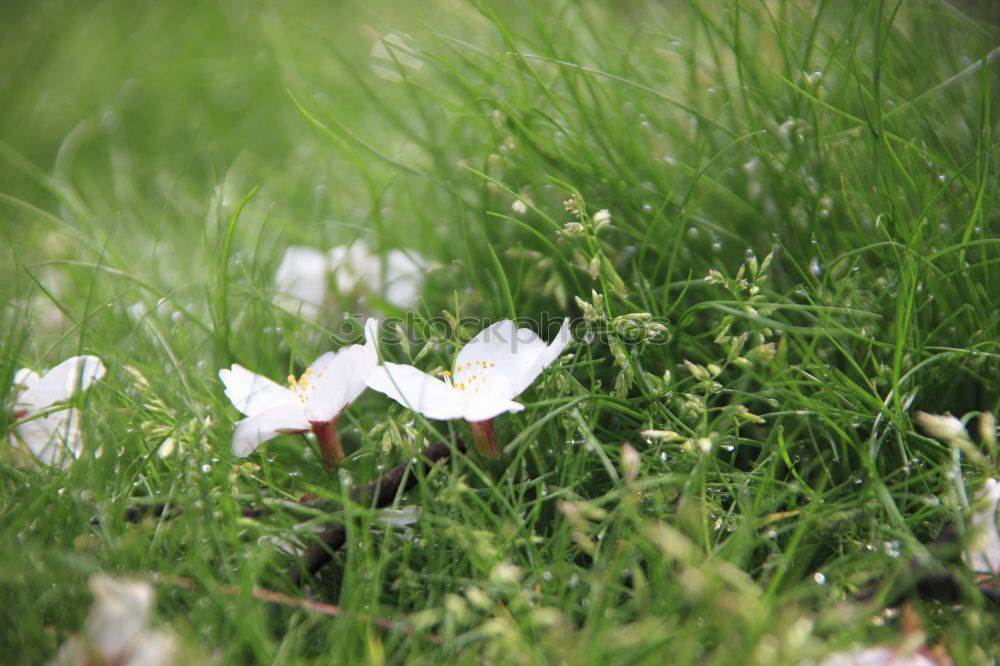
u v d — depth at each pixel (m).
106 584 0.31
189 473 0.35
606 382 0.38
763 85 0.40
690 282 0.37
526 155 0.40
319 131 0.45
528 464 0.36
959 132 0.40
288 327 0.41
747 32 0.43
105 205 0.47
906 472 0.35
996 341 0.36
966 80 0.40
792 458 0.36
